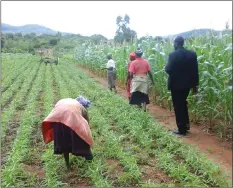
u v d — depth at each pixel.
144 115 9.55
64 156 6.26
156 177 6.02
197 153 6.89
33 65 32.78
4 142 8.23
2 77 21.48
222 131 8.48
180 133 8.55
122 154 6.86
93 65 26.98
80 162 6.50
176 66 8.23
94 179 5.74
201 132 8.72
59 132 6.07
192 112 9.53
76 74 24.30
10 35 62.47
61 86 17.28
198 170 6.21
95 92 15.24
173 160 6.62
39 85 18.19
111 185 5.62
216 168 6.03
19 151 7.03
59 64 35.94
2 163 6.74
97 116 10.12
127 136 8.38
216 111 8.36
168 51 11.40
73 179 5.96
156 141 7.90
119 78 17.70
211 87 8.27
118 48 19.67
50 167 6.28
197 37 10.08
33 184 5.71
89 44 32.94
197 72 8.34
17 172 6.03
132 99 10.69
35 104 12.65
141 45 13.62
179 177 5.83
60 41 62.38
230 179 5.75
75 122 5.91
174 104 8.52
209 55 8.71
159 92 12.05
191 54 8.25
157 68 11.75
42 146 7.82
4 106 12.91
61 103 6.18
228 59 8.10
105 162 6.59
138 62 10.48
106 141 7.79
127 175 5.84
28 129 8.73
